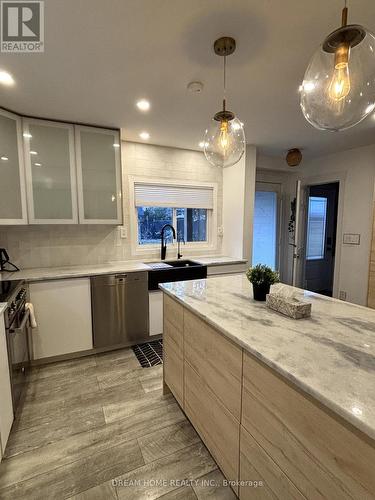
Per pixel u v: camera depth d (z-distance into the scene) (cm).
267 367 102
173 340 192
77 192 272
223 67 173
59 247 302
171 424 182
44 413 192
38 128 252
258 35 143
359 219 377
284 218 486
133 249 345
